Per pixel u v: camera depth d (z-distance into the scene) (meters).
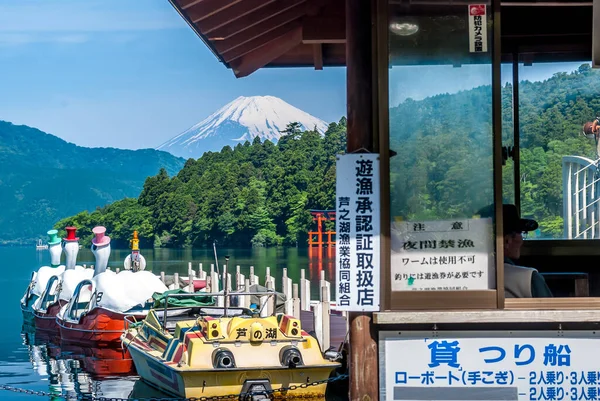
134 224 133.00
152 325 15.59
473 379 7.61
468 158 7.73
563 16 10.98
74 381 16.39
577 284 9.99
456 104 7.76
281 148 127.19
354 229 7.73
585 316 7.48
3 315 31.64
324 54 12.12
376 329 7.72
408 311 7.62
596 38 7.63
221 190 120.38
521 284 8.37
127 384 15.90
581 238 11.05
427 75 7.75
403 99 7.76
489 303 7.66
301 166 114.12
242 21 10.19
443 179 7.73
